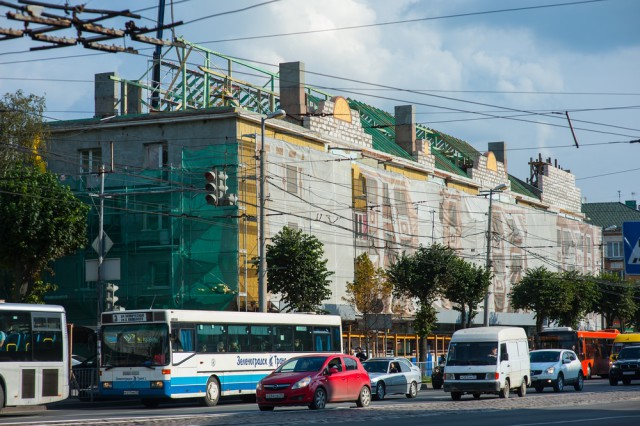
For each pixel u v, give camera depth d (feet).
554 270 320.29
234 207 189.57
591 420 87.35
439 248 213.66
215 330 125.90
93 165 204.64
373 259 227.81
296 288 175.63
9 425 80.43
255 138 196.24
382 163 240.73
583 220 369.09
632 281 302.86
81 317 200.03
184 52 204.54
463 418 91.25
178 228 194.08
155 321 120.06
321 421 86.84
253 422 85.46
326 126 219.82
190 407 123.24
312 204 197.06
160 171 198.59
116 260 154.40
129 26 66.13
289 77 217.56
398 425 82.28
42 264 156.97
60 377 111.45
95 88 211.41
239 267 188.75
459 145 307.58
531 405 112.27
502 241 290.56
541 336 221.87
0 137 165.17
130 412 111.24
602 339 232.12
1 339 105.70
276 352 134.92
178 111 197.26
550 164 344.90
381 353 224.33
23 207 151.33
